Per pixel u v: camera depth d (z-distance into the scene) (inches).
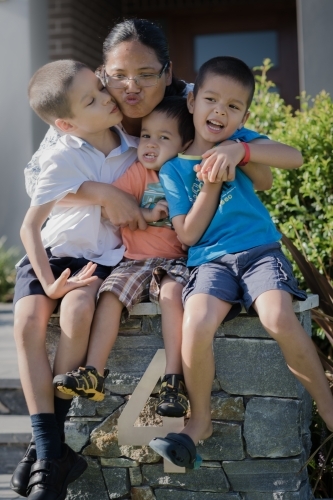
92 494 108.1
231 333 103.6
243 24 337.4
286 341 96.7
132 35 109.1
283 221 157.8
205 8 339.3
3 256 266.1
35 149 266.1
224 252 102.3
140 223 107.3
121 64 108.1
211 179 99.6
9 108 264.5
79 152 109.1
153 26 112.5
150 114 109.9
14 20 262.7
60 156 107.0
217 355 103.9
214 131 104.1
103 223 110.6
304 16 227.5
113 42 110.3
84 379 93.9
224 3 338.0
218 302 98.0
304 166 156.0
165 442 93.6
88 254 109.5
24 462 101.0
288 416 102.4
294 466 102.6
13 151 265.0
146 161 109.2
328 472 119.9
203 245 104.7
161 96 110.7
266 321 97.0
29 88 111.2
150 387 104.5
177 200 104.7
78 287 102.2
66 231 108.0
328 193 154.2
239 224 104.0
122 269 105.7
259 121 172.4
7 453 138.8
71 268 108.7
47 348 109.2
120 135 114.4
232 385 103.7
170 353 99.7
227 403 103.8
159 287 103.3
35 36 265.9
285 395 102.5
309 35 227.6
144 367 106.3
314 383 98.3
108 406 107.1
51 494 95.0
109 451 106.9
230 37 339.3
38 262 103.2
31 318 102.0
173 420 104.0
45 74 109.2
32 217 104.8
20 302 104.3
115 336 102.0
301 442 103.6
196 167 102.8
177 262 106.7
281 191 157.2
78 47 310.0
